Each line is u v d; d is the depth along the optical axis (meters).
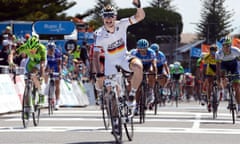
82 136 11.50
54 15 52.62
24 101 12.96
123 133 12.01
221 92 16.50
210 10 102.56
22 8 47.12
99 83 10.83
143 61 17.00
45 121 14.75
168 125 13.95
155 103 17.69
